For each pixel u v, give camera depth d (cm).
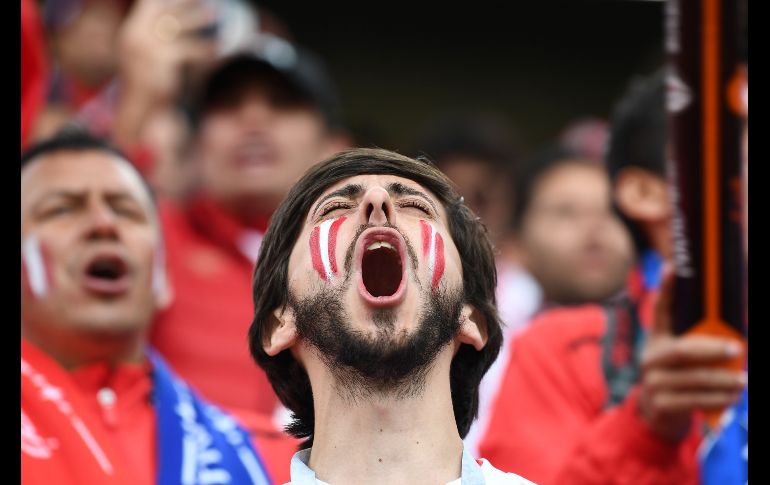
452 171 1803
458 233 942
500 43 2277
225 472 1077
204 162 1479
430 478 856
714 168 1092
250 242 1442
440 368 873
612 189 1339
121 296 1106
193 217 1452
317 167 940
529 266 1694
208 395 1355
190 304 1395
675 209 1099
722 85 1096
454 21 2261
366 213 880
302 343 891
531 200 1709
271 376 941
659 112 1316
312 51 2189
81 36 1617
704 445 1178
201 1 1600
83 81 1614
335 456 861
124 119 1538
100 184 1125
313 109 1484
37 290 1095
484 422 1345
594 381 1232
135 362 1124
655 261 1295
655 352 1096
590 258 1655
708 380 1080
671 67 1110
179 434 1091
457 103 2250
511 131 2267
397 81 2223
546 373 1240
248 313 1406
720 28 1099
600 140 1800
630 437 1130
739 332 1089
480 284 946
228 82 1472
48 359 1084
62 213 1111
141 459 1079
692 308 1089
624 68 2292
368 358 848
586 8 2316
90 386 1092
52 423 1042
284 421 1109
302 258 895
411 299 862
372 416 859
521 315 1670
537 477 1184
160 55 1562
